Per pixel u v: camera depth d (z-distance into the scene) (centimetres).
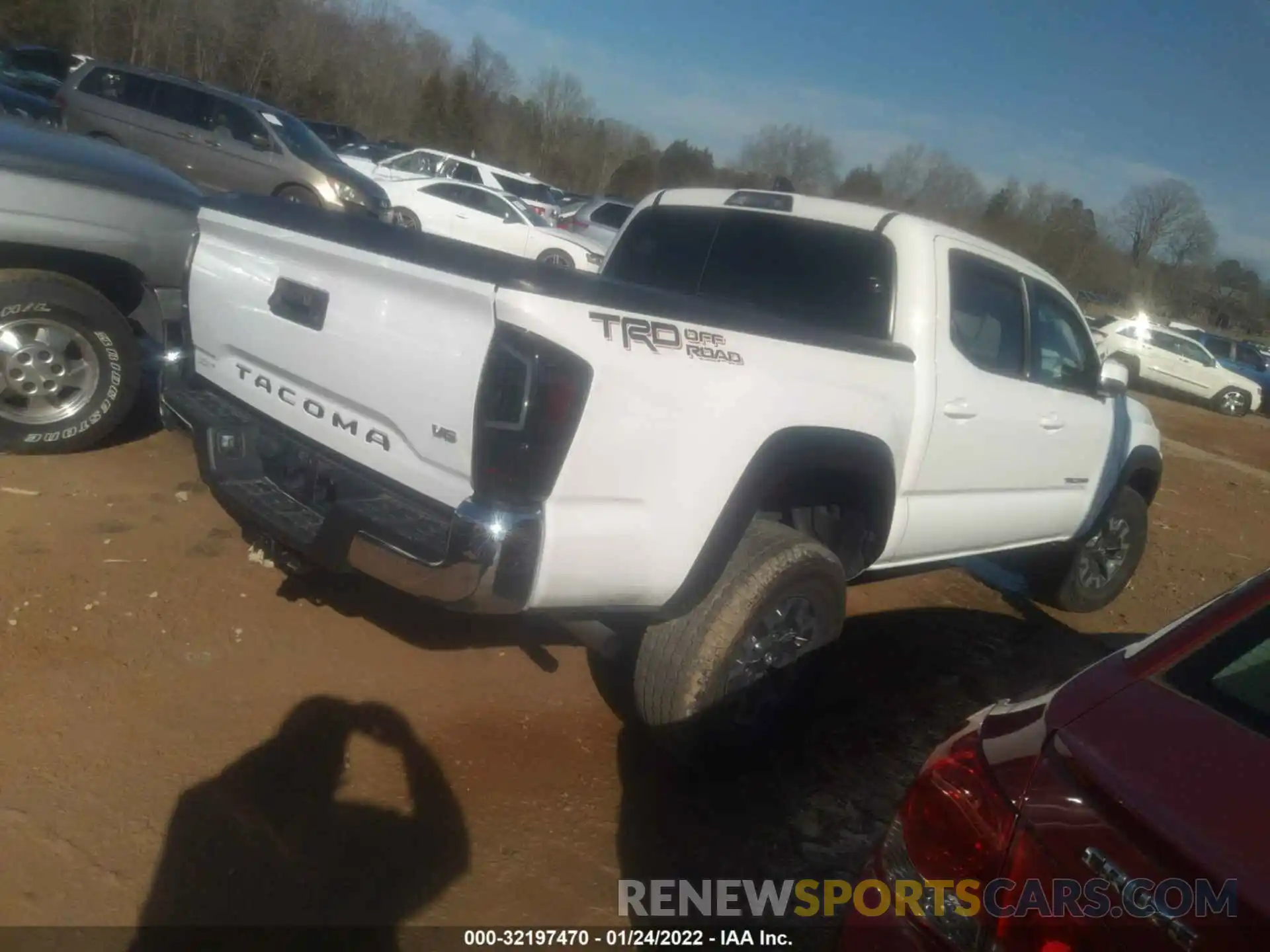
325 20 5088
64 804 294
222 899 272
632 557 307
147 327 557
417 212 1728
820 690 433
